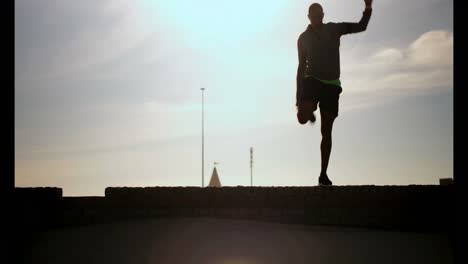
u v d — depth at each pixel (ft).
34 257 19.95
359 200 25.57
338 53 25.55
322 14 25.36
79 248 21.27
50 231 25.52
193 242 21.53
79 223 27.07
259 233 23.16
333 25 25.44
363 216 25.48
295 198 26.37
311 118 25.75
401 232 24.22
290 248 20.39
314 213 26.11
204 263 18.33
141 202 28.07
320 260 18.69
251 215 26.99
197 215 27.81
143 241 22.08
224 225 25.08
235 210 27.27
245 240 21.77
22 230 24.67
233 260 18.70
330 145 25.59
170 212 27.99
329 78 25.25
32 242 22.71
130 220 27.68
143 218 27.94
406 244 21.21
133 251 20.35
